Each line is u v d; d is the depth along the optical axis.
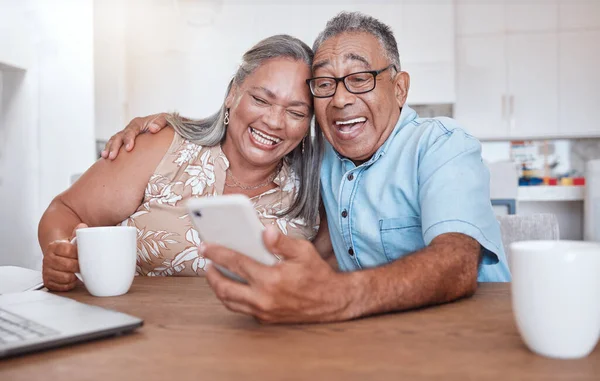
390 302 0.72
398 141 1.27
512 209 2.37
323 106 1.26
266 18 4.16
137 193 1.43
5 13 2.83
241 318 0.73
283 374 0.51
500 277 1.29
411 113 1.33
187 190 1.44
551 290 0.53
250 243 0.66
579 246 0.57
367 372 0.51
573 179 4.00
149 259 1.43
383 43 1.23
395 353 0.56
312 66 1.27
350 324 0.68
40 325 0.63
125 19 4.29
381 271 0.75
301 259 0.67
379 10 4.05
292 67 1.31
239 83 1.38
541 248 0.58
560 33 4.04
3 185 3.10
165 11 4.24
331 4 4.09
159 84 4.31
